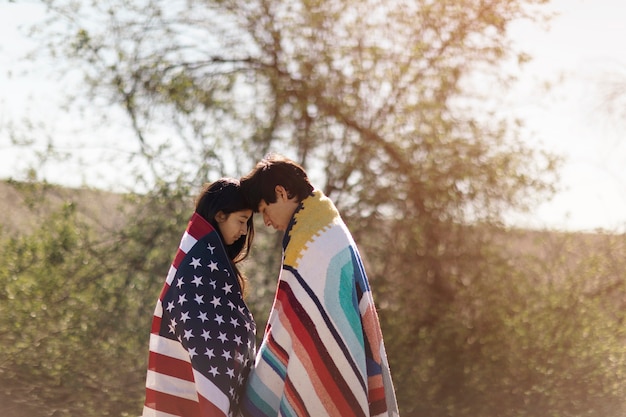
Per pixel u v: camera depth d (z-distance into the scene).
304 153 7.27
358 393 2.88
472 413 6.80
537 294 7.06
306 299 2.88
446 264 7.08
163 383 2.99
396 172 7.08
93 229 6.95
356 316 2.91
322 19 7.21
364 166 7.08
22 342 6.37
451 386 6.89
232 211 3.06
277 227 3.10
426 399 6.77
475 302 7.04
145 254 6.91
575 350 6.77
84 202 7.00
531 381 6.78
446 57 7.30
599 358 6.78
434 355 6.91
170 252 6.92
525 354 6.84
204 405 2.83
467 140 7.10
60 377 6.43
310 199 3.01
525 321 6.86
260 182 3.00
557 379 6.78
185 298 2.93
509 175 7.02
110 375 6.49
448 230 7.07
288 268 2.93
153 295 6.78
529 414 6.71
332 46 7.32
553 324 6.88
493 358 6.75
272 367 2.91
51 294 6.66
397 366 6.83
